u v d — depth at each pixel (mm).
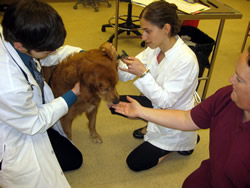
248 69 847
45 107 1344
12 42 1113
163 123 1407
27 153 1324
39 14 1020
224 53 3967
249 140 957
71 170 1995
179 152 2219
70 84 1595
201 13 2203
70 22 4500
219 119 1130
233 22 5145
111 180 1941
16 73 1150
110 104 1580
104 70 1518
